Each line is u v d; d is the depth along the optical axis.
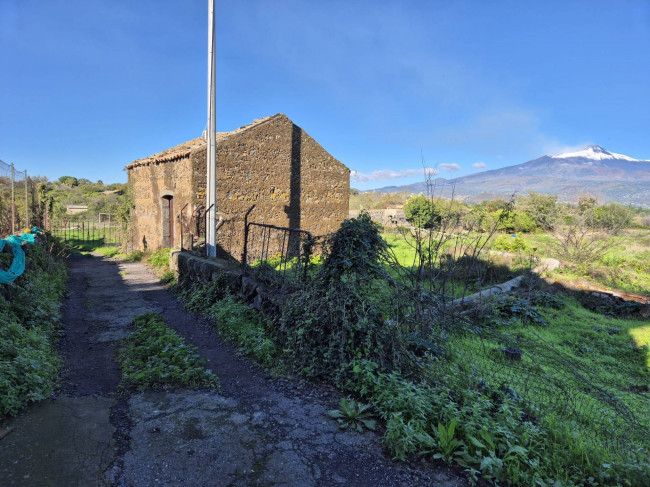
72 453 2.56
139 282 9.71
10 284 5.33
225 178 12.20
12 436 2.70
